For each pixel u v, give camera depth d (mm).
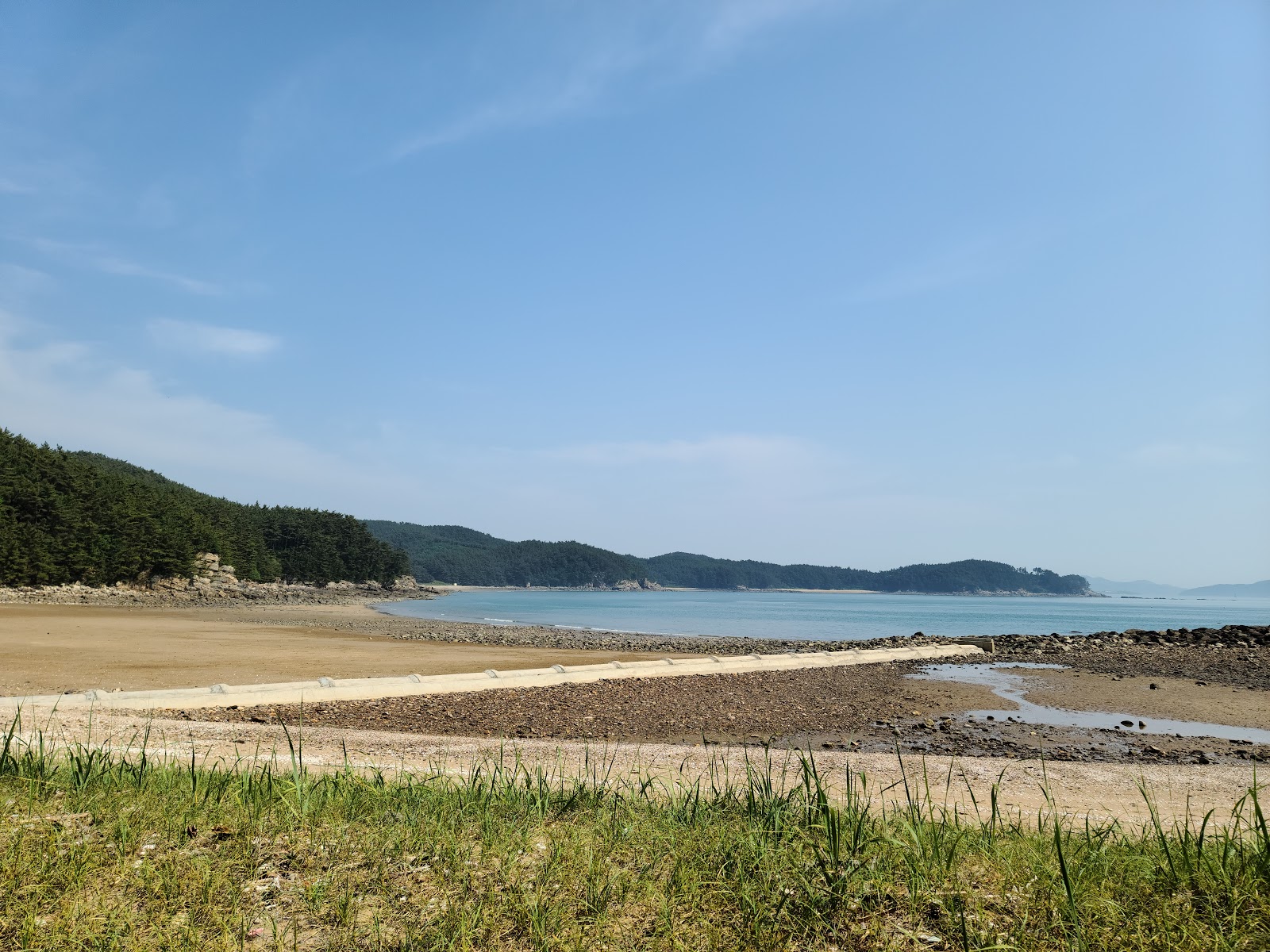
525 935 4242
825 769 11320
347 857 5309
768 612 128500
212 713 16656
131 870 4828
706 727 16844
